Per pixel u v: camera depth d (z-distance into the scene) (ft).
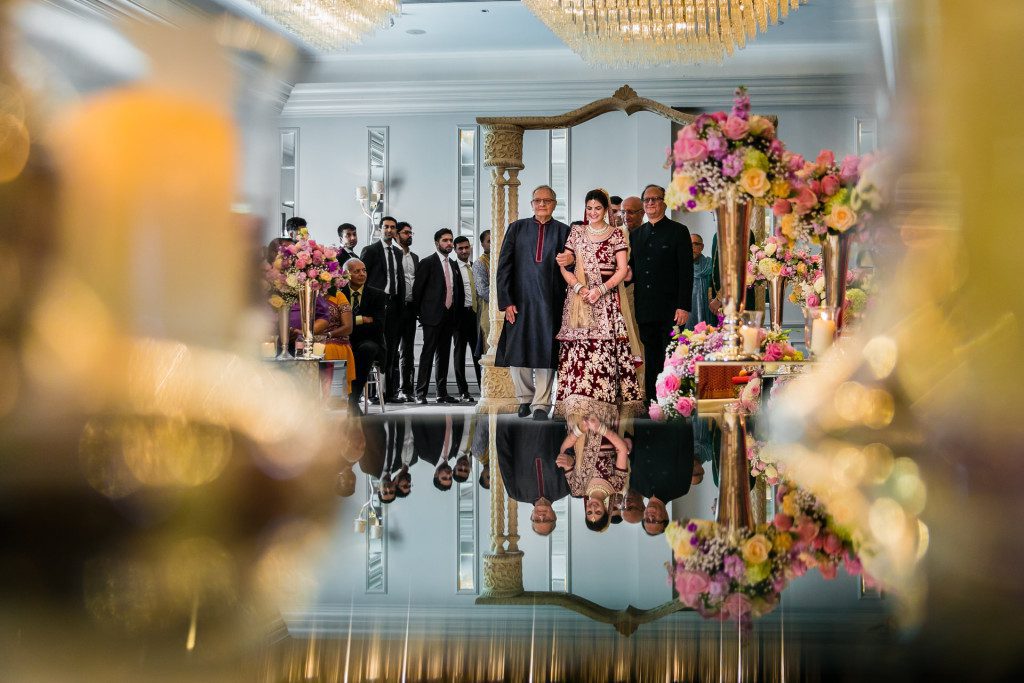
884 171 3.86
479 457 6.54
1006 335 3.47
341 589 2.23
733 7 17.89
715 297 19.90
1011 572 2.24
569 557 2.71
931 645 1.70
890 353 4.61
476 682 1.49
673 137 34.81
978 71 3.10
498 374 22.17
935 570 2.31
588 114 21.89
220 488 3.58
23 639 1.71
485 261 32.24
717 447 6.53
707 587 2.24
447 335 30.96
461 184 36.50
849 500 3.46
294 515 3.32
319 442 5.92
